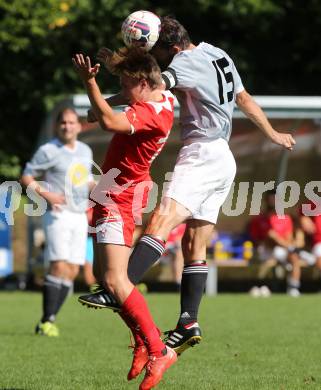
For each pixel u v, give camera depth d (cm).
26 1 7556
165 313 4638
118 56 2447
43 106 7919
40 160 3734
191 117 2595
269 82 8475
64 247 3747
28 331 3881
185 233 2645
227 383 2636
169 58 2634
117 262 2419
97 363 2998
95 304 2420
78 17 7769
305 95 8550
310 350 3316
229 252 6688
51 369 2867
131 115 2370
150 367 2411
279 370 2878
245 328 4019
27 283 6906
